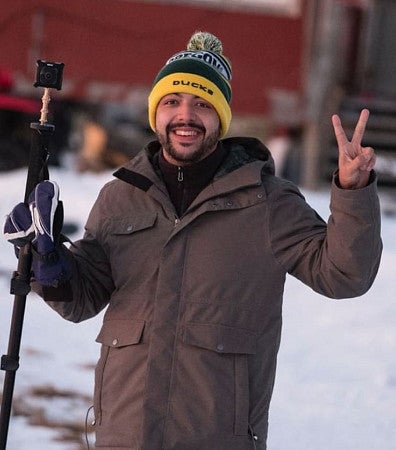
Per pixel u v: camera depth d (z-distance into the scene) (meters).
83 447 16.64
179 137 11.04
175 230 10.84
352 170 10.16
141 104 44.53
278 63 44.25
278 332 10.95
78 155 47.56
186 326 10.64
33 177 11.29
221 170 11.04
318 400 19.41
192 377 10.57
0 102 38.81
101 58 44.25
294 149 44.31
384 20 47.47
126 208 11.18
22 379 19.42
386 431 18.17
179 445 10.52
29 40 43.94
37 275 10.96
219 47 11.80
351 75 46.75
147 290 10.88
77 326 22.83
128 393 10.71
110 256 11.18
